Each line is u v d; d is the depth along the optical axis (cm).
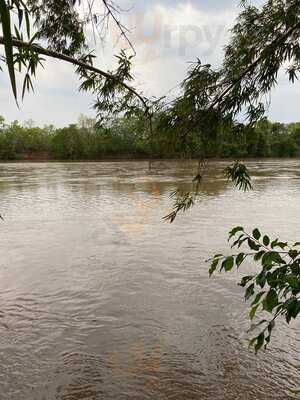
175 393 536
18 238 1380
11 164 7256
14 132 8912
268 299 229
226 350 638
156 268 1034
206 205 2009
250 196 2362
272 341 659
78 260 1116
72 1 380
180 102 307
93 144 8112
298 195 2402
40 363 610
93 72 351
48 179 3891
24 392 546
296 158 7694
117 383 560
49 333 699
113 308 797
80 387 553
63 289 900
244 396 529
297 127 7869
